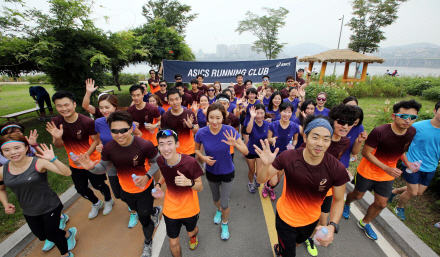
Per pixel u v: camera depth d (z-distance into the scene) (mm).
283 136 3777
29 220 2477
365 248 2912
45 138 6746
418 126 3123
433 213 3459
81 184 3312
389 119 6059
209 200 4004
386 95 14484
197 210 2529
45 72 6895
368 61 16031
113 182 3123
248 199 4012
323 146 1786
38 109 8922
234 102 6332
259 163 3943
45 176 2467
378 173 2900
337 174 1938
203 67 9984
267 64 9883
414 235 2953
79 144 3326
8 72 6590
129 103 12406
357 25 22125
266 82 7570
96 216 3582
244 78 10055
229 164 2928
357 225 3324
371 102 12430
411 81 16266
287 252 2316
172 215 2375
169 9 21688
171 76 10078
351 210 3664
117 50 7898
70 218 3557
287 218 2195
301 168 1987
